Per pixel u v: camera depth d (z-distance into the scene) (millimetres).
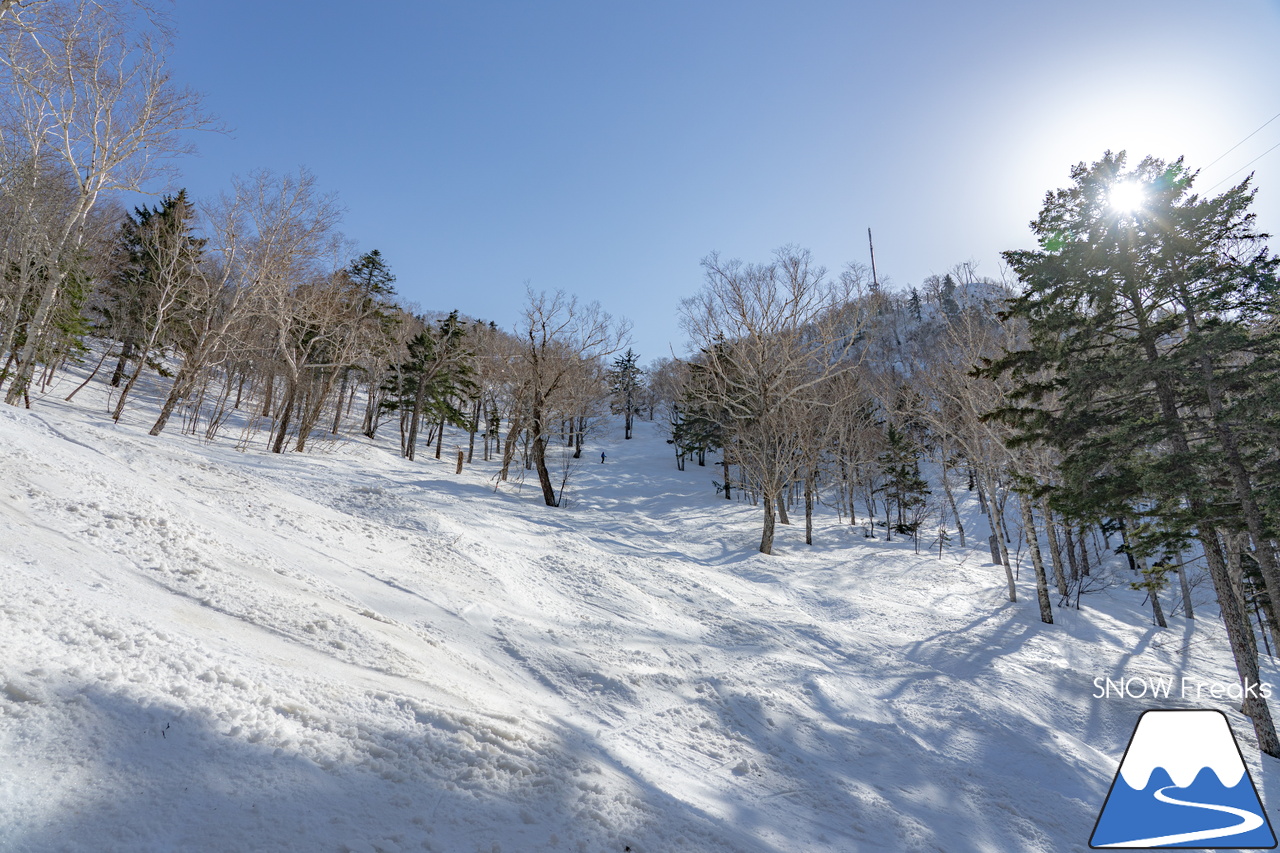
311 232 23719
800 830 5062
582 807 3619
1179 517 12000
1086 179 13047
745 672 10336
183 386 22844
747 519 35844
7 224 20062
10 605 3715
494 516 21109
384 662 5656
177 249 23391
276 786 2766
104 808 2262
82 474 9055
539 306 29672
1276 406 10492
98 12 17125
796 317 27625
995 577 26188
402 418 42094
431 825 2867
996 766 8711
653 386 84125
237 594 6344
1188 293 11883
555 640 9461
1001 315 14352
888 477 42562
